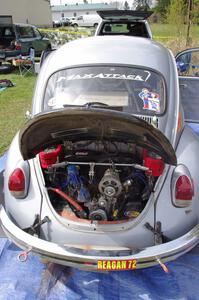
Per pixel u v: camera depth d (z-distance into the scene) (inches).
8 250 125.6
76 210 106.3
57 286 112.0
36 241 99.3
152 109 124.3
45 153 106.8
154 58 139.6
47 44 595.8
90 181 107.8
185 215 105.5
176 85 135.1
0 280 113.7
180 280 114.0
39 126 92.8
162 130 118.3
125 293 109.7
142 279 114.4
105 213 102.3
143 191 108.3
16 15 988.6
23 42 537.0
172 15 655.8
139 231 101.3
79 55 140.6
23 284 112.4
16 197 108.4
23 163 110.7
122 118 87.0
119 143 110.3
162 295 108.8
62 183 113.8
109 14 349.1
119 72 133.3
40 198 106.8
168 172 106.1
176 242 98.7
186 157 112.7
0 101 335.0
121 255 95.3
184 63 241.9
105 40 153.9
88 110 86.8
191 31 632.4
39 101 129.7
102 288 111.3
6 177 114.1
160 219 103.0
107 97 127.9
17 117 279.0
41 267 118.9
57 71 135.6
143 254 95.0
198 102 205.6
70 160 112.0
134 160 110.7
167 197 104.2
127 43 149.9
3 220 108.1
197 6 621.6
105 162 109.7
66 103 127.3
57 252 96.8
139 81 130.6
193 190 105.7
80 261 96.0
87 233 100.7
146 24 363.6
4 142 223.0
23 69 509.7
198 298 107.7
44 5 1157.1
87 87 130.2
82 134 103.2
